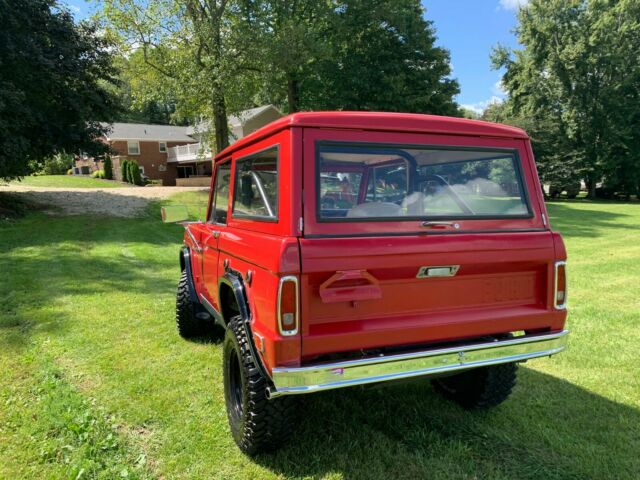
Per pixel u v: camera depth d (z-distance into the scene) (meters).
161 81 19.80
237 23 19.00
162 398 3.63
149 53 20.05
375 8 23.50
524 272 2.83
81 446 2.93
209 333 5.09
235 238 3.08
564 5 35.91
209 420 3.31
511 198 2.85
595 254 11.47
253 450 2.83
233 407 3.05
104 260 9.52
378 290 2.43
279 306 2.25
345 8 23.86
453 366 2.55
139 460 2.83
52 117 15.94
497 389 3.33
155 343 4.85
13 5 13.91
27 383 3.87
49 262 9.13
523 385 3.92
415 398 3.69
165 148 43.22
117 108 17.94
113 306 6.21
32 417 3.30
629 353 4.62
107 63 16.91
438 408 3.54
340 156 2.48
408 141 2.62
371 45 24.66
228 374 3.09
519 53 39.50
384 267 2.41
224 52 18.02
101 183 32.25
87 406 3.44
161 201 21.05
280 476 2.70
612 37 35.09
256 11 19.02
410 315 2.56
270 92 22.42
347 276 2.34
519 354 2.72
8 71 14.00
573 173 36.22
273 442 2.78
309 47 18.91
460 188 2.75
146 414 3.36
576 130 36.88
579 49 34.94
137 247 11.29
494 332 2.72
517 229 2.80
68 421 3.21
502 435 3.13
